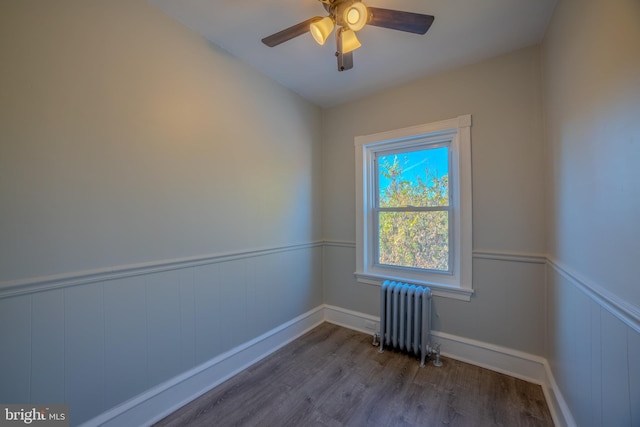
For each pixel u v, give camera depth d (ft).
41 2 3.96
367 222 9.17
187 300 5.83
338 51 4.88
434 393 5.93
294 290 8.73
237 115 6.93
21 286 3.76
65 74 4.18
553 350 5.57
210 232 6.30
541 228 6.18
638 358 2.69
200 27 5.84
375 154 9.13
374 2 4.99
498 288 6.72
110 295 4.68
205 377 6.08
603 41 3.40
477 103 6.96
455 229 7.57
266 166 7.77
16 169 3.75
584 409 3.97
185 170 5.81
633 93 2.78
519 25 5.61
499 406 5.50
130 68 4.93
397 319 7.63
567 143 4.68
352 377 6.55
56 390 4.09
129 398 4.90
